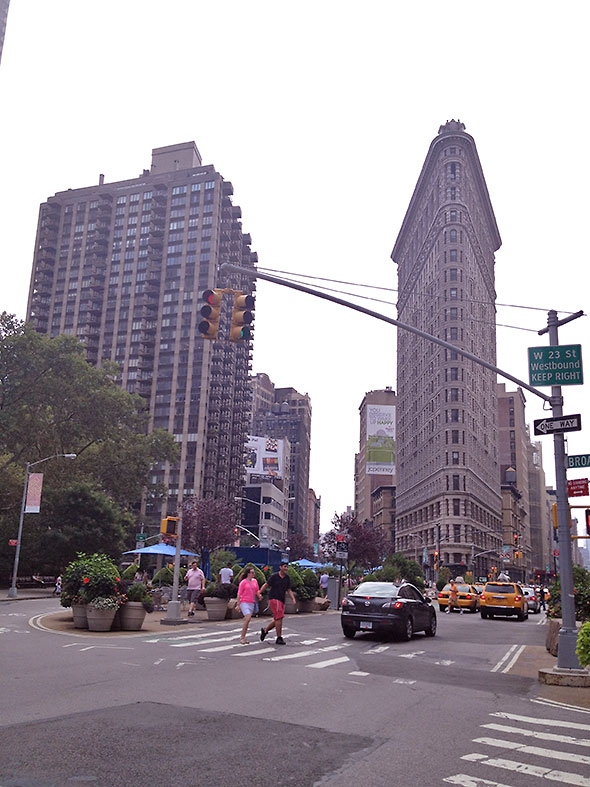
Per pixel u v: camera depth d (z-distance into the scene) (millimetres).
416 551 114125
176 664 12625
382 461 156125
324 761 6375
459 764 6492
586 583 17625
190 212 132000
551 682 12445
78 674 11047
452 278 102438
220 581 25891
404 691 10797
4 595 40219
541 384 14234
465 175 108750
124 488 62375
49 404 55781
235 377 140250
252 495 151625
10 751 6281
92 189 141125
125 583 20000
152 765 6000
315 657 14875
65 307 135625
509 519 139875
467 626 28297
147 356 126500
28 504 39062
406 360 131875
